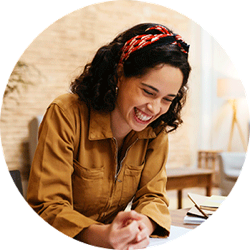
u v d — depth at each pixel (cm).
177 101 112
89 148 103
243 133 317
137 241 93
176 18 317
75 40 294
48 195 98
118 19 312
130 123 99
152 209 104
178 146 327
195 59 324
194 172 224
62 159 98
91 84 101
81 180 103
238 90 318
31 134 232
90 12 305
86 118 102
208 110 319
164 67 92
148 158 116
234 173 248
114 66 99
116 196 110
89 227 93
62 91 283
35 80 258
